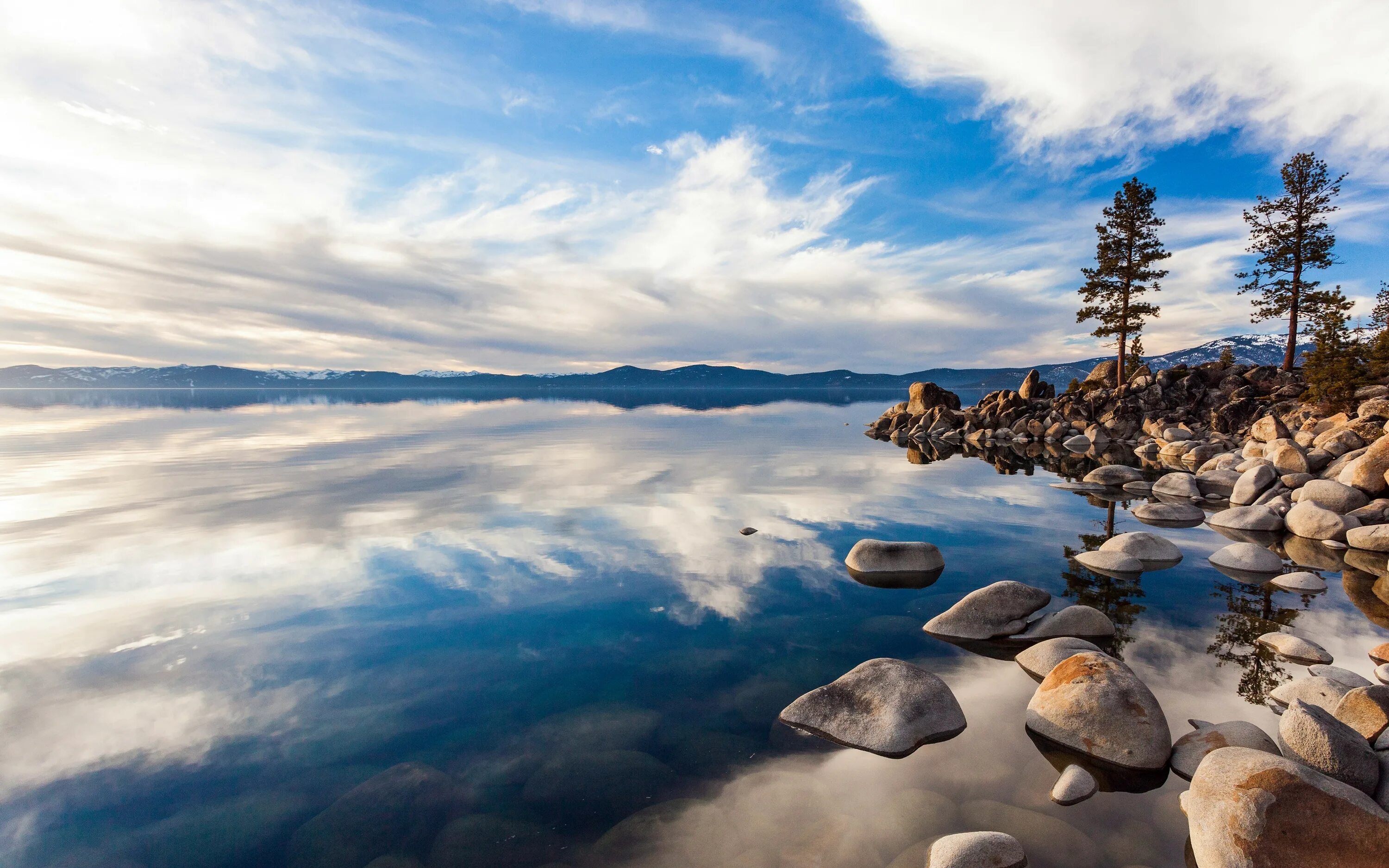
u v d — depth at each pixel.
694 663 6.68
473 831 4.05
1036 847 3.79
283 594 8.91
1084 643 6.61
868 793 4.39
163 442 31.86
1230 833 3.56
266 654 6.94
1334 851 3.32
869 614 8.21
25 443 31.27
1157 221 42.56
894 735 5.01
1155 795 4.34
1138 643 7.11
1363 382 28.09
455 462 24.23
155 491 17.16
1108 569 10.12
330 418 56.09
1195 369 39.00
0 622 7.84
